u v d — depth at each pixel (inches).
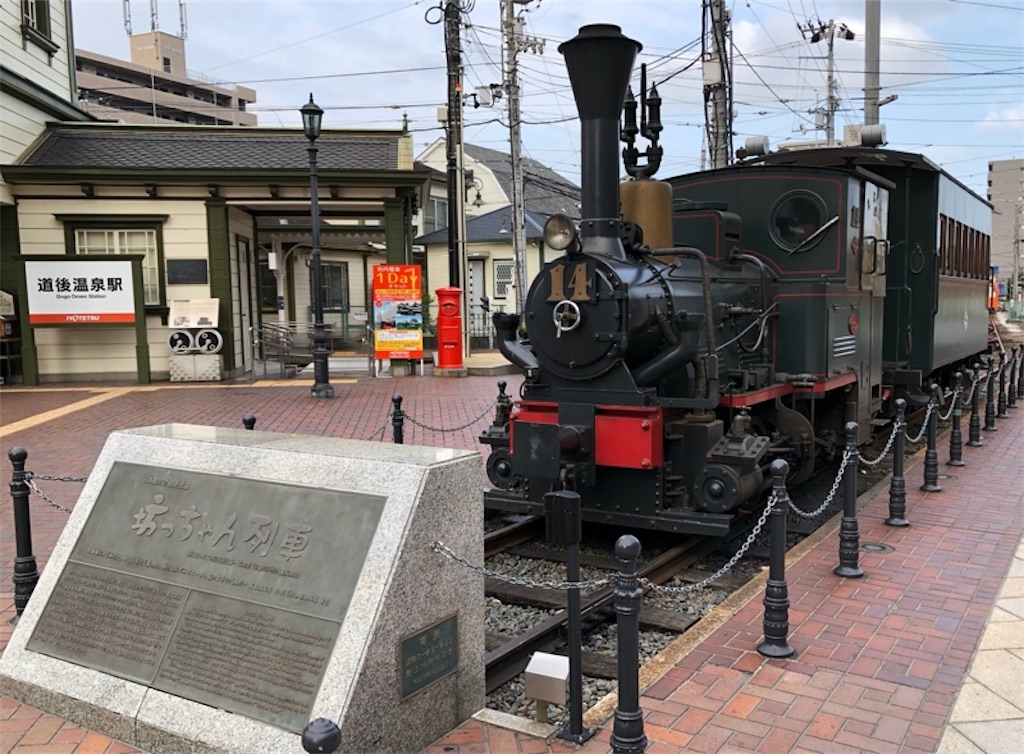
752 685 161.2
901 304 413.4
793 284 288.7
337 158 687.7
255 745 128.2
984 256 590.6
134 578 156.5
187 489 160.6
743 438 240.5
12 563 237.5
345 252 1046.4
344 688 126.3
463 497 147.3
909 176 408.5
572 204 1509.6
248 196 663.1
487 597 222.5
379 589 132.0
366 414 485.7
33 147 668.7
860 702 154.0
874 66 693.3
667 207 270.8
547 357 247.4
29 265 626.8
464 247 799.1
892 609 197.9
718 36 754.2
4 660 160.2
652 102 271.9
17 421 466.9
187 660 143.3
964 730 144.1
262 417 474.3
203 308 653.9
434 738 142.3
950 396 506.3
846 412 316.2
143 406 518.9
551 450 229.0
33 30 675.4
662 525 236.1
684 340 228.2
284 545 144.4
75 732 147.0
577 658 142.1
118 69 3063.5
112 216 650.2
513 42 783.7
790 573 224.5
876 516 280.4
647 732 144.1
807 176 296.5
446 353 686.5
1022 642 178.9
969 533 259.0
